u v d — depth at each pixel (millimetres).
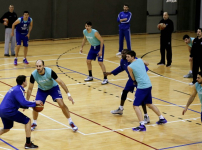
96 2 29078
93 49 15898
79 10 28578
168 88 15398
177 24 33156
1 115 9086
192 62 15797
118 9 30141
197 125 11195
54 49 24031
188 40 15570
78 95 14109
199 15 32688
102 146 9492
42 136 10148
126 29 22219
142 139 10016
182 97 14133
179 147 9500
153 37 30234
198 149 9383
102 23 29688
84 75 17312
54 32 27734
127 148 9375
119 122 11375
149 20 31797
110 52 23484
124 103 13266
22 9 26328
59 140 9875
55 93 10391
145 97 10789
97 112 12250
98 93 14453
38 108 9320
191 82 16469
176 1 32594
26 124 9234
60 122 11273
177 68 19312
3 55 21641
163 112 12328
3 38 26000
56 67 18844
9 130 9969
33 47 24625
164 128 10891
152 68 19172
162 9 32156
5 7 25641
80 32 29047
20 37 18969
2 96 13617
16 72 17516
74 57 21594
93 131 10570
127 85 11758
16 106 9148
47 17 27438
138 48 25016
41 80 10047
